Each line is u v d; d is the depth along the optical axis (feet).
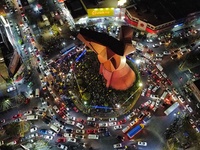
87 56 361.10
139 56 361.92
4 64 347.36
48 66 357.00
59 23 390.42
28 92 342.64
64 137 314.35
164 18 362.94
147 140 311.27
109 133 314.96
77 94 336.08
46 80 347.36
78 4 379.14
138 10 370.94
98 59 329.11
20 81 348.38
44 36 379.55
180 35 375.86
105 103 328.08
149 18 364.17
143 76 348.59
